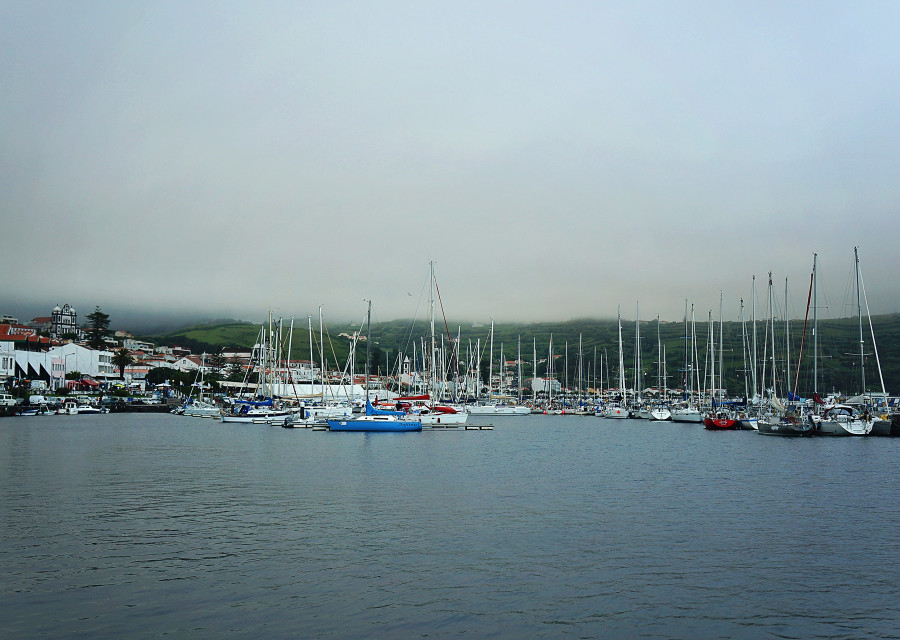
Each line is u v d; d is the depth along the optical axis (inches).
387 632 893.2
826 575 1139.3
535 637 886.4
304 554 1222.9
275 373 7022.6
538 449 3294.8
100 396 7859.3
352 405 5088.6
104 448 3122.5
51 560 1173.1
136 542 1294.3
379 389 6914.4
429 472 2309.3
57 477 2118.6
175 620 920.9
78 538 1321.4
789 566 1184.2
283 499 1748.3
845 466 2581.2
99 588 1037.2
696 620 948.6
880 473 2368.4
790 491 1945.1
